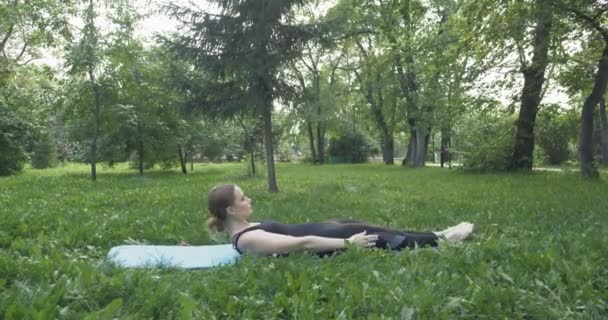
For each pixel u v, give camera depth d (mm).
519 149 21719
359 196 11484
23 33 19406
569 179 15664
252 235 4320
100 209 8805
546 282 3268
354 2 16031
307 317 2631
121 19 18719
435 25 19375
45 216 7047
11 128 26219
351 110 50531
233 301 2910
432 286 3111
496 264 3785
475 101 18328
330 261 3967
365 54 33000
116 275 3365
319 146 47438
